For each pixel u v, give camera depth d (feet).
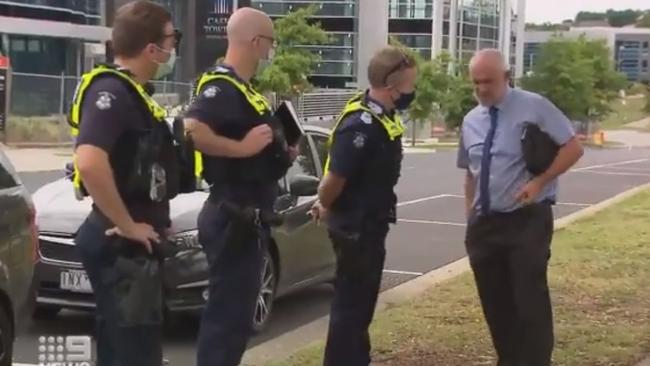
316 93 186.80
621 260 34.76
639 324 24.71
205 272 23.39
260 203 14.62
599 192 76.23
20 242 19.44
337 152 16.66
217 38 173.58
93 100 12.12
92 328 25.18
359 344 17.56
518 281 17.98
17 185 19.99
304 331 26.08
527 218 17.99
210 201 14.74
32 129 101.65
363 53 236.02
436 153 143.74
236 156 14.03
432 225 51.98
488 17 272.51
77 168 12.09
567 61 227.20
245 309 14.80
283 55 162.20
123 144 12.27
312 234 28.32
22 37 141.38
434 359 21.38
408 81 16.92
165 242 12.85
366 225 16.93
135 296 12.35
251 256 14.67
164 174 12.66
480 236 18.39
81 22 152.76
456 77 198.29
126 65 12.64
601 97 235.20
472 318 25.57
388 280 34.17
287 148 14.70
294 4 226.99
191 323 25.80
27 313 20.08
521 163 17.89
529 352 18.02
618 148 192.54
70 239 23.73
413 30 242.78
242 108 14.12
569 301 27.45
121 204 12.10
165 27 12.72
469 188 18.88
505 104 18.10
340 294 17.38
